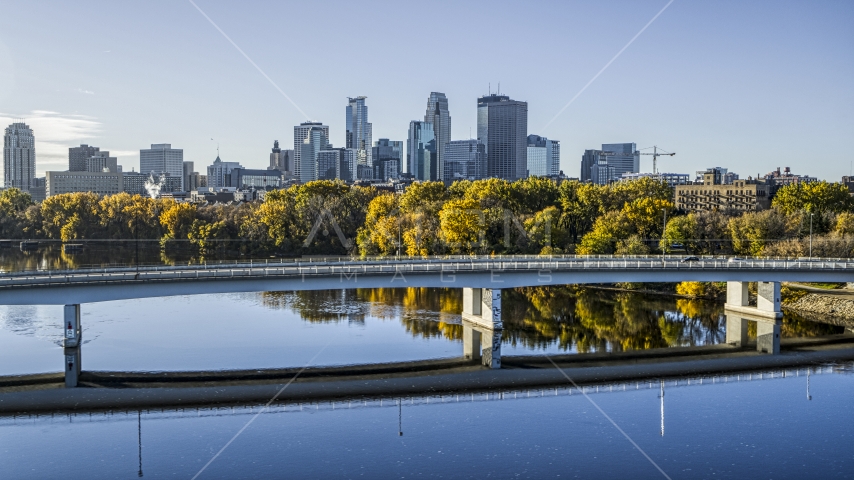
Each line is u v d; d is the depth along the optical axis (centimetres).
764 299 14212
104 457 7506
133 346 11756
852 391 9781
